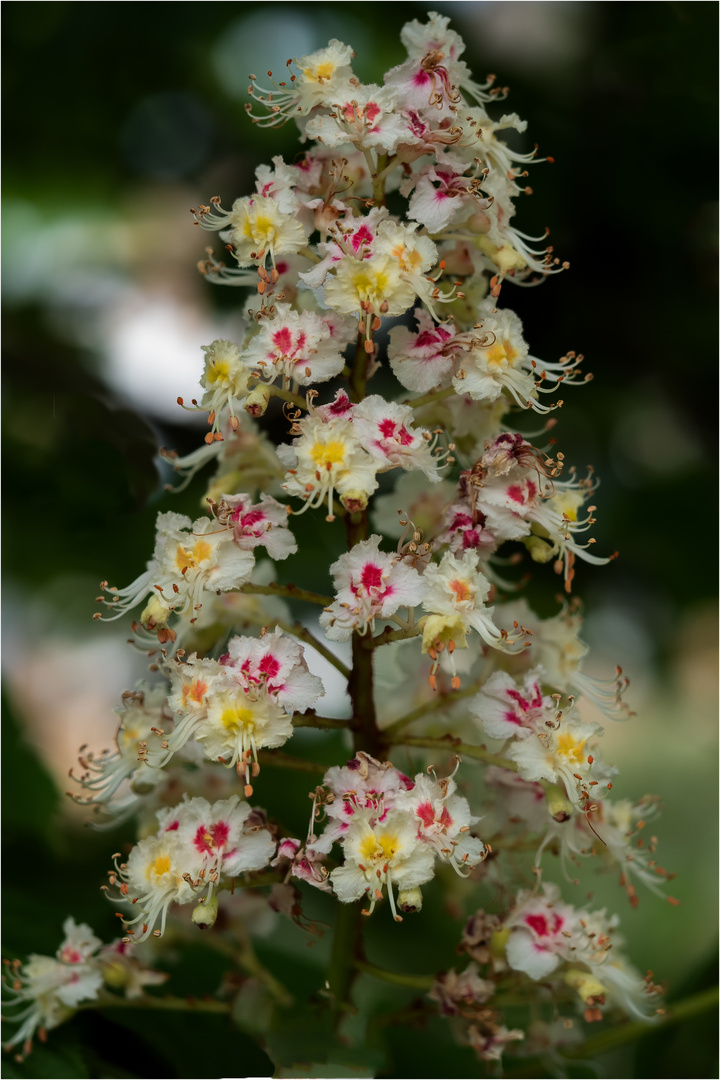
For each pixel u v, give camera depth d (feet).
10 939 1.96
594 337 2.67
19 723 2.14
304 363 1.75
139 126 2.57
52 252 2.53
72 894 2.04
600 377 2.68
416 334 1.80
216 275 1.89
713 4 2.57
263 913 1.94
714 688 2.75
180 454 2.52
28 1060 1.89
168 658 1.77
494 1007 1.88
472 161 1.82
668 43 2.61
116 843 2.12
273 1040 1.80
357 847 1.71
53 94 2.51
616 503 2.62
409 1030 1.98
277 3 2.52
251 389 1.76
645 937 2.39
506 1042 1.87
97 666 2.90
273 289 1.83
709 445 2.71
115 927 2.00
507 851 1.90
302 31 2.53
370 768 1.74
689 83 2.60
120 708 1.88
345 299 1.75
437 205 1.78
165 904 1.75
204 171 2.61
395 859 1.70
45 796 2.12
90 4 2.49
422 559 1.77
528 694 1.80
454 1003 1.83
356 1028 1.85
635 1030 1.95
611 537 2.59
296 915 1.81
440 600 1.74
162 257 2.64
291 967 2.05
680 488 2.62
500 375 1.79
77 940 1.90
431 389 1.83
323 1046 1.79
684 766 2.70
